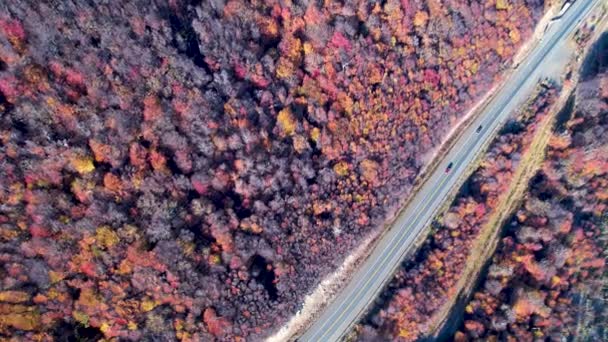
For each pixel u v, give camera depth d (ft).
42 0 203.92
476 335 302.45
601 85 338.54
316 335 290.76
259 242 259.60
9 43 200.44
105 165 229.25
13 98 207.92
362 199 289.33
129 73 227.81
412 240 316.40
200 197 250.78
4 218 207.51
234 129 255.91
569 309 307.17
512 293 309.42
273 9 266.16
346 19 279.49
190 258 241.55
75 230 218.79
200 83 248.52
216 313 248.73
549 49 357.41
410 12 291.17
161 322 239.50
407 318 293.43
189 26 254.88
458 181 331.36
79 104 218.59
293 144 275.39
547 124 348.18
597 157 322.34
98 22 217.77
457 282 314.96
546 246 316.40
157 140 237.04
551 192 334.03
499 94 349.20
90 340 234.58
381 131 291.17
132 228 227.81
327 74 274.77
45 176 215.92
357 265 307.78
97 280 227.40
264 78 266.36
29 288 214.28
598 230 324.60
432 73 305.53
